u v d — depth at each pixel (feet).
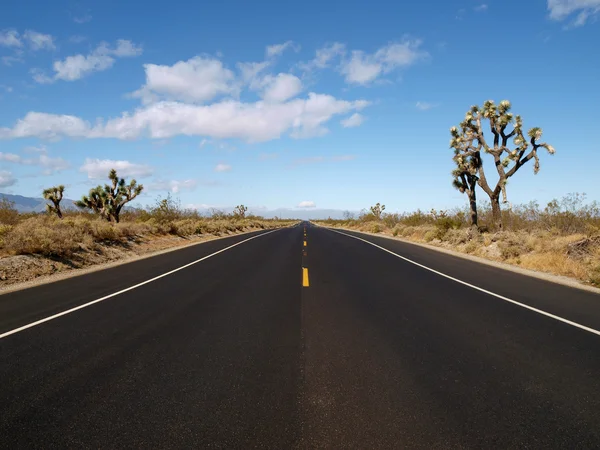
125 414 11.64
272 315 23.56
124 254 55.06
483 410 12.09
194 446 9.99
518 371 15.29
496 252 59.16
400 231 118.62
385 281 36.24
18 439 10.34
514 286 34.27
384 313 24.39
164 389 13.33
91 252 49.39
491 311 25.13
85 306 25.46
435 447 10.06
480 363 16.11
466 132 79.82
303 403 12.37
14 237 41.65
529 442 10.36
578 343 18.83
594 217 67.15
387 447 10.02
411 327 21.35
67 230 49.98
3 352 16.93
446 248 74.54
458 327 21.43
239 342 18.45
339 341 18.78
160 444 10.09
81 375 14.49
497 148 74.13
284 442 10.19
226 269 42.57
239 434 10.56
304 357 16.55
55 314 23.43
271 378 14.32
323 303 26.96
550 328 21.36
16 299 27.53
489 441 10.37
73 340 18.58
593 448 10.13
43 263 40.34
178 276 37.68
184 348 17.56
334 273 40.75
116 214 85.10
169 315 23.35
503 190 73.36
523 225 80.79
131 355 16.63
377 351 17.42
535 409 12.21
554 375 14.93
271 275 38.83
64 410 11.87
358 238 101.30
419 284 34.86
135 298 27.94
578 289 33.35
